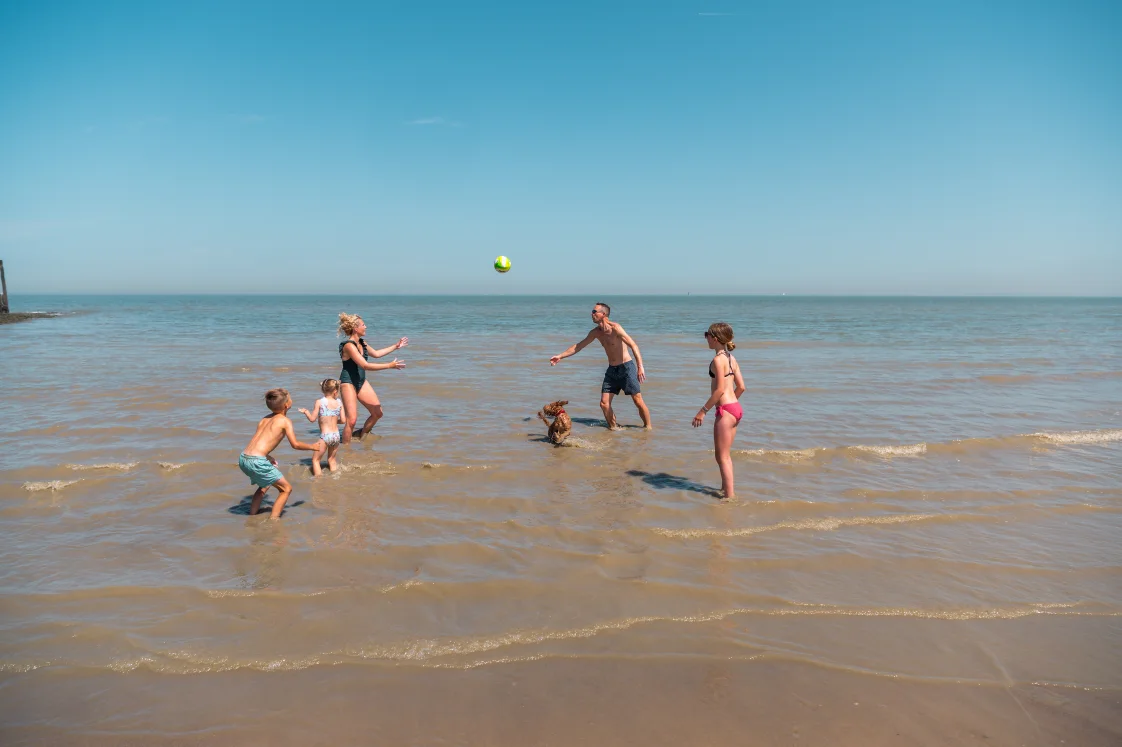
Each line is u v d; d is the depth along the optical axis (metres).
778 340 29.12
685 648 3.96
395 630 4.12
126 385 13.31
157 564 5.03
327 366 16.89
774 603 4.53
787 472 7.66
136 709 3.36
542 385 14.16
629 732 3.22
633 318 56.00
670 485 7.13
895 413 11.26
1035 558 5.33
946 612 4.42
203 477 7.19
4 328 35.25
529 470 7.64
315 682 3.59
